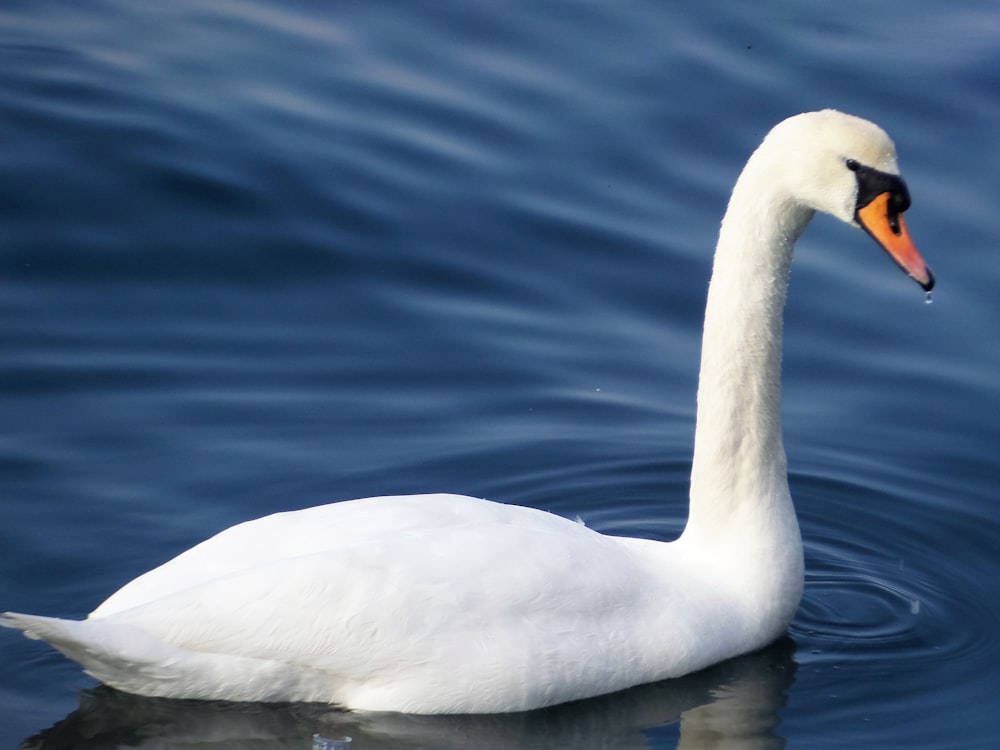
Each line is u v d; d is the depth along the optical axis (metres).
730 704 11.08
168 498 13.65
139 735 10.26
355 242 17.56
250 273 17.05
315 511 10.94
